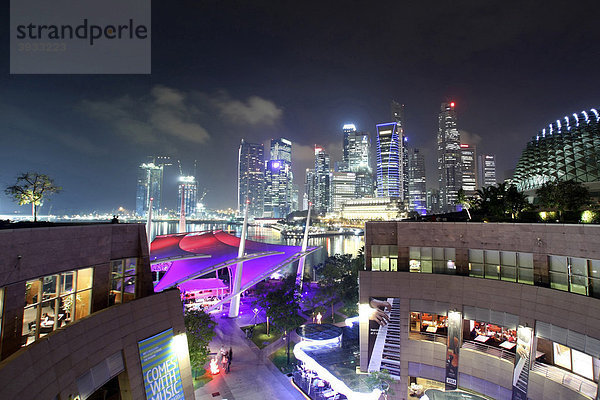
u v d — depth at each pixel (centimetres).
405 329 3547
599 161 10612
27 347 1692
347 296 6556
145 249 2739
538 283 2934
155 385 2517
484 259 3312
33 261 1847
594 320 2492
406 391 3494
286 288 5700
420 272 3581
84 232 2225
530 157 13638
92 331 2114
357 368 3794
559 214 5816
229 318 6303
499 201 6262
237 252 7356
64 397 1833
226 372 4097
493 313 3152
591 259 2600
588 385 2503
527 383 2841
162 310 2714
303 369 4100
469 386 3228
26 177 3591
